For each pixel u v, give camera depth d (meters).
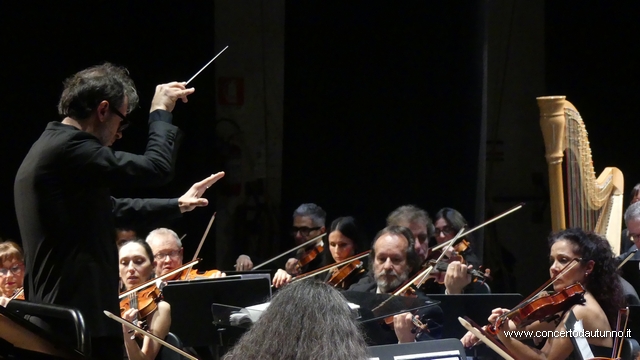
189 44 10.62
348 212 11.41
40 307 3.66
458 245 7.98
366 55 11.39
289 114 11.20
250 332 2.52
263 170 11.01
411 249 6.39
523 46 11.74
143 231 9.88
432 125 11.55
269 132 11.03
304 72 11.26
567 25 11.88
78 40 10.24
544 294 5.59
